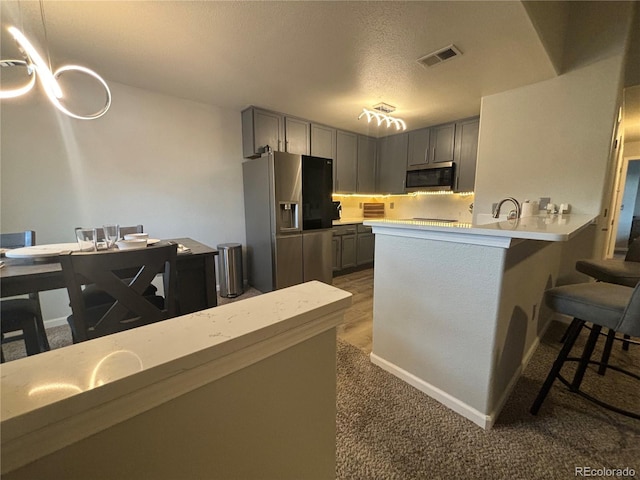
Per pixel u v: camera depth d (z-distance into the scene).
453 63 2.09
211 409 0.46
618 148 3.04
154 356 0.40
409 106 3.12
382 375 1.70
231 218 3.45
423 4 1.47
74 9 1.53
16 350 2.02
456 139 3.74
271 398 0.55
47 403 0.32
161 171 2.88
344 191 4.32
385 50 1.93
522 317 1.58
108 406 0.35
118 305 1.18
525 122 2.49
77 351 0.40
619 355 1.90
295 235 3.23
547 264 2.01
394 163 4.52
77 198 2.45
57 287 1.29
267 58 2.05
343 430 1.30
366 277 4.11
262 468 0.56
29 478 0.32
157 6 1.50
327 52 1.96
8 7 1.51
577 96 2.22
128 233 2.27
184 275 1.83
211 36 1.78
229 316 0.52
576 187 2.27
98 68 2.25
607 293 1.24
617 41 2.03
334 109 3.25
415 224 1.45
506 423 1.33
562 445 1.21
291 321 0.53
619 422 1.32
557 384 1.61
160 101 2.82
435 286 1.45
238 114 3.38
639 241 1.95
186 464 0.45
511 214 2.26
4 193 2.15
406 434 1.28
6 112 2.12
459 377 1.39
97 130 2.50
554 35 2.01
